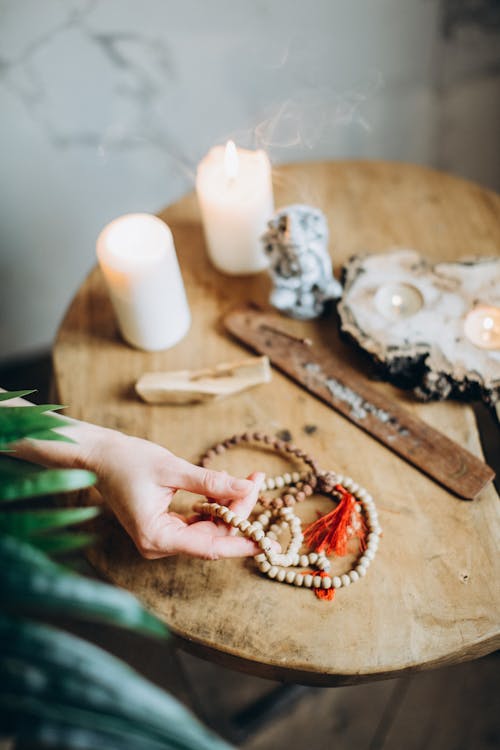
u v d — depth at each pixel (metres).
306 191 0.81
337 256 0.76
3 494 0.45
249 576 0.59
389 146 1.06
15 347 1.16
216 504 0.59
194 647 0.58
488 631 0.56
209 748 0.39
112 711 0.38
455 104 1.03
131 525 0.58
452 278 0.70
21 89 0.88
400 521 0.61
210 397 0.67
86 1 0.83
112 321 0.74
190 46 0.89
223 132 0.99
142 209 1.06
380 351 0.66
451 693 0.88
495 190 1.15
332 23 0.91
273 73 0.94
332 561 0.60
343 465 0.64
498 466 0.96
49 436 0.49
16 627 0.38
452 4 0.92
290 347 0.71
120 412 0.68
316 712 0.88
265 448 0.65
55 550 0.43
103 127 0.94
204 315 0.74
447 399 0.67
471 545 0.60
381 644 0.56
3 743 0.46
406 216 0.78
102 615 0.40
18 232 1.01
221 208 0.70
